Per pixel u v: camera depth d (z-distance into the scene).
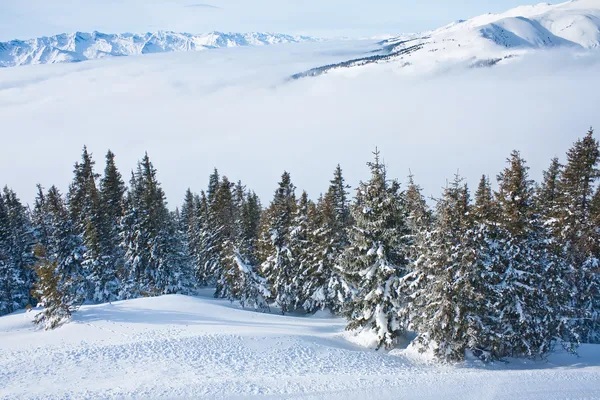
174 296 42.41
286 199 49.09
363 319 29.77
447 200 24.42
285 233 46.38
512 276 24.67
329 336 31.55
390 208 28.50
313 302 44.59
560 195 31.31
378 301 28.83
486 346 25.36
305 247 44.56
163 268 51.41
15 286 52.72
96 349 24.61
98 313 35.09
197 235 67.75
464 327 23.78
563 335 27.64
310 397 17.44
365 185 29.36
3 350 25.59
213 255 55.53
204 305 40.06
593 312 30.91
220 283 52.84
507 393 17.94
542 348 25.41
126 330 29.67
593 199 29.88
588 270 28.98
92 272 49.03
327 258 41.22
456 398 17.47
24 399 17.14
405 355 26.23
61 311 32.75
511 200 25.31
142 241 51.28
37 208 63.44
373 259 29.11
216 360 23.36
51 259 39.62
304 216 44.91
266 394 17.64
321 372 22.12
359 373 21.81
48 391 18.20
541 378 19.86
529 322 24.83
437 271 24.34
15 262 54.81
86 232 49.16
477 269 23.62
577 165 30.09
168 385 18.78
